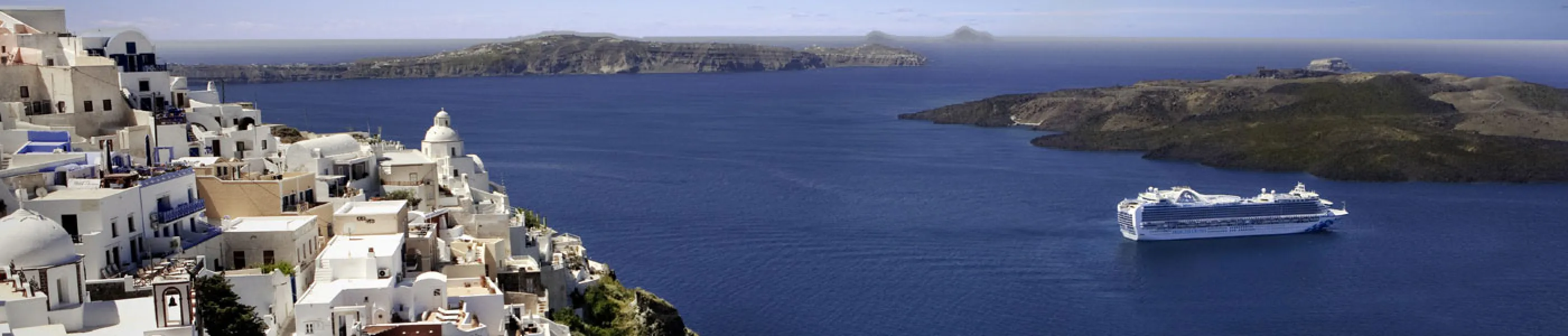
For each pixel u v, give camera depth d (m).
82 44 148.62
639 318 123.75
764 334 168.38
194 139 137.12
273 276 89.38
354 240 100.00
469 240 115.88
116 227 88.19
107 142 105.81
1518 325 194.62
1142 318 193.38
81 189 90.56
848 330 174.25
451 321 88.69
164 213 95.00
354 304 87.88
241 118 153.75
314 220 102.75
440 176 162.25
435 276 93.50
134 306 79.44
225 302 83.56
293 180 111.88
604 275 136.50
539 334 95.31
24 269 76.19
